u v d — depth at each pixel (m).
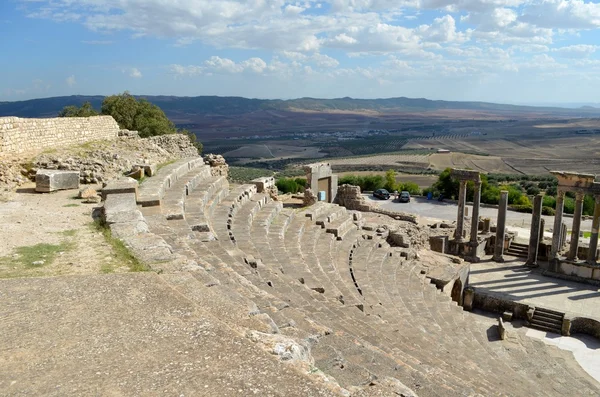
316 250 23.41
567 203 59.31
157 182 20.80
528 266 34.53
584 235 44.31
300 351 6.46
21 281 8.63
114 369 5.57
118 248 11.44
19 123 22.25
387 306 18.55
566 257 33.72
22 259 10.61
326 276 18.11
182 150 35.03
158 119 53.19
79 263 10.32
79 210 16.09
